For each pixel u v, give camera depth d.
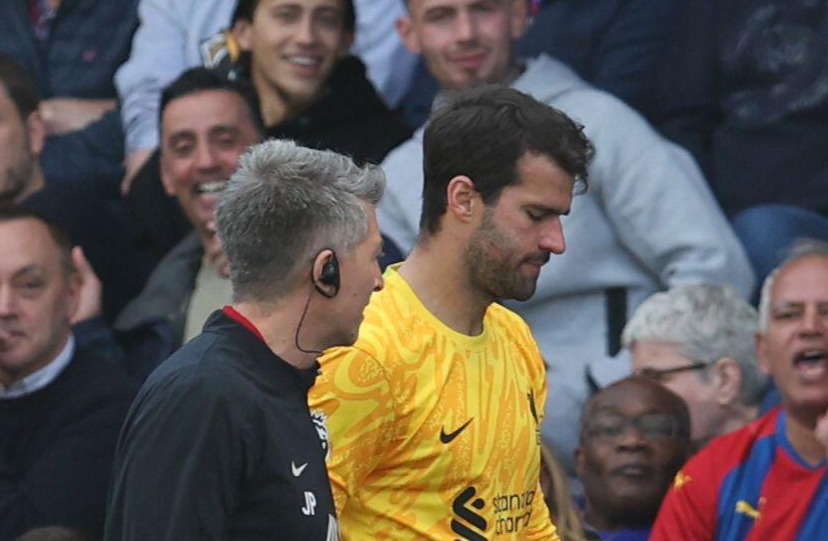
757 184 22.53
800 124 22.48
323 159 12.70
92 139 24.42
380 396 13.73
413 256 14.41
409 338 14.00
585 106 20.92
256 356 12.41
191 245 21.33
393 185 21.41
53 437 18.41
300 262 12.48
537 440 14.88
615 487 17.69
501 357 14.63
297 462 12.37
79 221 22.28
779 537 16.64
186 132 21.16
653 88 23.33
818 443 16.70
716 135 22.91
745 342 19.12
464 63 21.23
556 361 20.47
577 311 20.67
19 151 22.03
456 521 14.23
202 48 24.67
